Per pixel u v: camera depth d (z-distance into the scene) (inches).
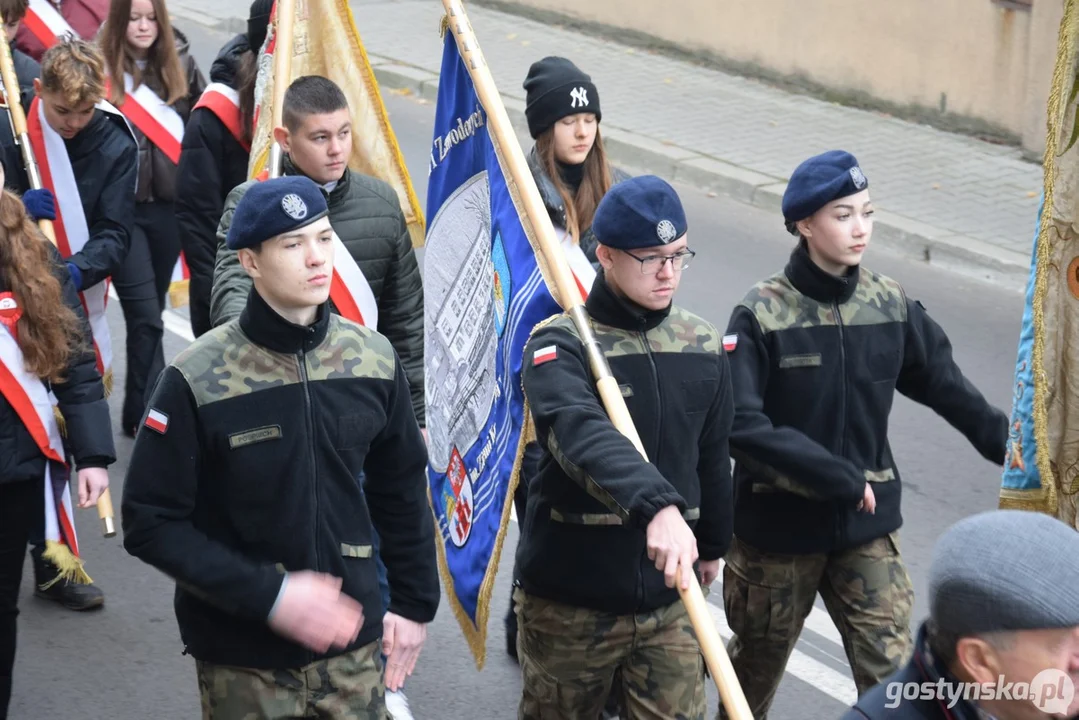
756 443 376.5
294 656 316.8
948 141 1087.0
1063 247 337.1
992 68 1065.5
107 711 452.8
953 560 209.9
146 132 613.3
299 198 308.7
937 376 407.5
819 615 514.9
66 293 410.0
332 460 319.6
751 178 1019.3
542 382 334.6
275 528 315.3
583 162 476.4
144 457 309.3
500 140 364.2
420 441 341.1
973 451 641.0
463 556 397.7
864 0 1142.3
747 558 401.1
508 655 490.0
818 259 394.9
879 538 396.5
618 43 1363.2
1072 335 341.7
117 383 708.0
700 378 354.3
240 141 555.2
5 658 409.1
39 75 601.0
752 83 1240.2
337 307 437.4
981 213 951.6
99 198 535.8
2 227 388.8
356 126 498.6
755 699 417.1
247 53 554.6
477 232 392.2
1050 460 347.6
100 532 574.2
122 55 609.3
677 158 1059.9
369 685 326.3
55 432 403.9
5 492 400.5
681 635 354.3
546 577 351.9
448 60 399.2
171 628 505.7
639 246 338.6
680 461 354.3
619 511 309.1
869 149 1075.3
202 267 560.4
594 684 358.3
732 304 815.1
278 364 316.2
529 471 442.6
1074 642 203.5
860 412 397.1
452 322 406.0
